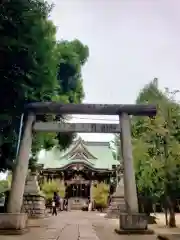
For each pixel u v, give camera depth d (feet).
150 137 52.70
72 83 75.00
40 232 38.32
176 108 51.93
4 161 49.60
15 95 40.93
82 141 154.40
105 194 132.87
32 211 67.10
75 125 44.75
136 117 57.36
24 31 38.22
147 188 54.75
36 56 41.98
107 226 48.80
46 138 68.28
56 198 107.24
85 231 40.55
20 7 37.81
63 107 44.14
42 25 41.22
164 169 48.42
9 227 35.58
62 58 71.46
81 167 143.43
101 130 44.65
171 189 47.93
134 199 40.40
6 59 37.37
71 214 92.89
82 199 142.72
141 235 36.29
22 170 40.93
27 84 41.88
